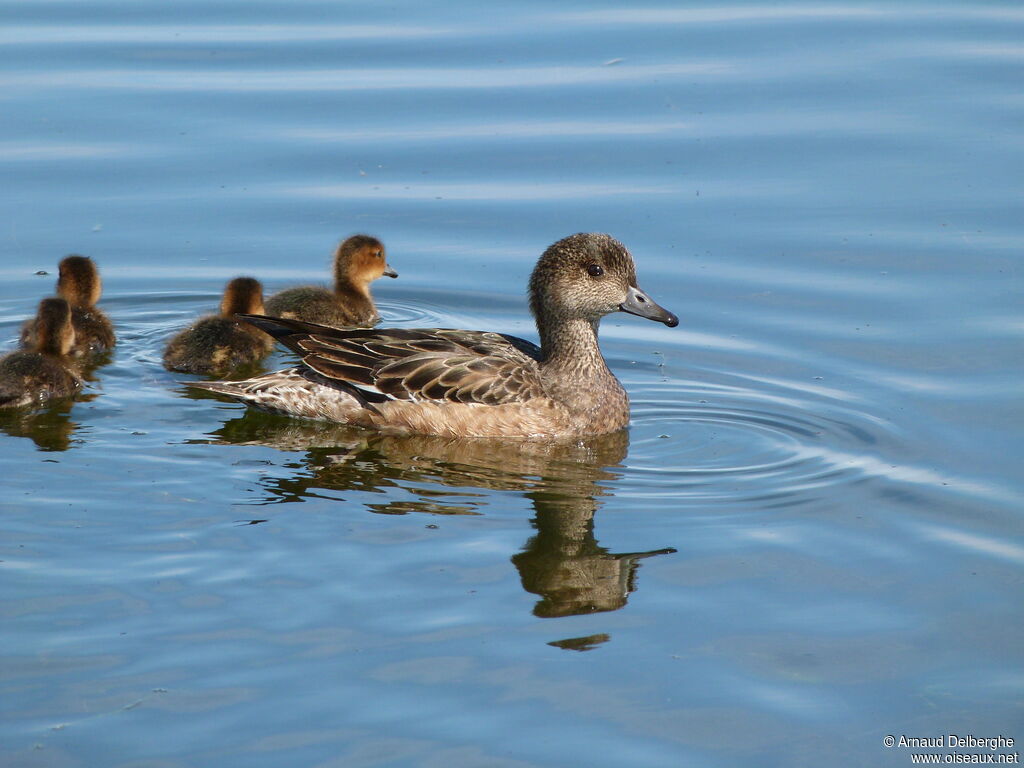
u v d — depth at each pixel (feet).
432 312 57.98
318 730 28.68
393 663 31.22
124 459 43.16
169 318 57.72
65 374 48.91
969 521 38.78
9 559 35.63
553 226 62.18
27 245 61.00
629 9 83.05
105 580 34.63
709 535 38.24
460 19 81.76
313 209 64.13
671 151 67.67
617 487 41.88
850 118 69.62
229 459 43.50
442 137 69.31
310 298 57.67
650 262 59.11
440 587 34.78
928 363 50.37
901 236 59.88
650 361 52.65
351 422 47.39
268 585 34.63
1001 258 57.47
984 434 44.68
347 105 71.56
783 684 30.81
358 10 83.20
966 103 70.33
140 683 30.14
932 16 80.74
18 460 42.65
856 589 35.06
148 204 64.18
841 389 48.98
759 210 62.64
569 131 69.67
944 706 30.07
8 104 70.85
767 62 75.41
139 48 77.56
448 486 41.78
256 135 69.00
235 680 30.35
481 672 30.96
